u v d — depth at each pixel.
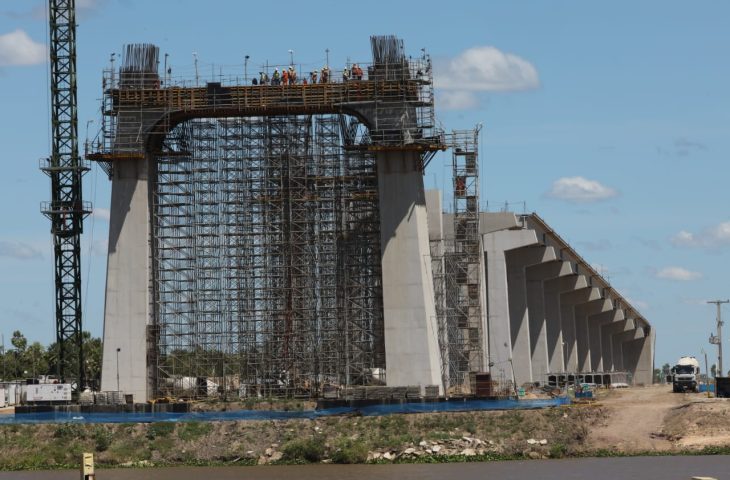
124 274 172.00
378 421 153.25
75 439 151.88
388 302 168.00
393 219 168.75
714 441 145.12
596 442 148.38
